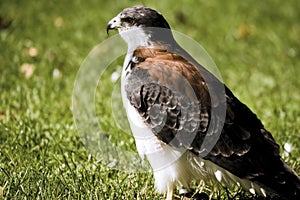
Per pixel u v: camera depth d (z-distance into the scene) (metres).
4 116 12.72
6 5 18.31
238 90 14.63
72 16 17.98
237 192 10.32
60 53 15.98
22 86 13.93
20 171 10.48
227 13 18.97
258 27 18.55
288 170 9.24
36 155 11.07
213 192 10.33
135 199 10.05
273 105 13.77
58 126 12.38
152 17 10.20
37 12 18.12
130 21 10.24
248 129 9.30
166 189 9.89
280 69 16.17
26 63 15.41
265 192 9.46
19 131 11.86
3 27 17.48
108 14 18.11
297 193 9.10
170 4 18.89
